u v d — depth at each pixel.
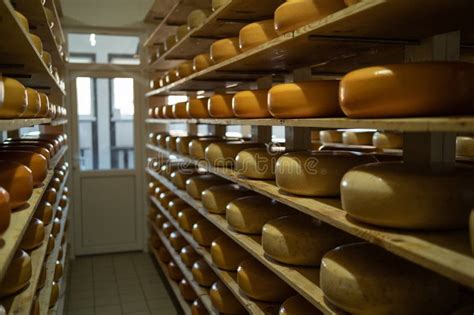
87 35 5.07
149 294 3.96
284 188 1.74
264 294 2.06
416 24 1.31
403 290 1.23
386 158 1.86
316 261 1.75
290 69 2.54
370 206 1.18
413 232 1.14
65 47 4.81
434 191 1.11
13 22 1.38
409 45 1.58
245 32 2.03
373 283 1.25
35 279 1.61
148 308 3.66
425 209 1.11
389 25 1.32
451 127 0.90
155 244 4.77
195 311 2.92
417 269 1.29
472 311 1.16
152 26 4.96
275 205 2.29
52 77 2.77
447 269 0.89
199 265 2.96
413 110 1.10
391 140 2.83
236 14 2.34
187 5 3.33
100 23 4.85
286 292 2.06
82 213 5.11
